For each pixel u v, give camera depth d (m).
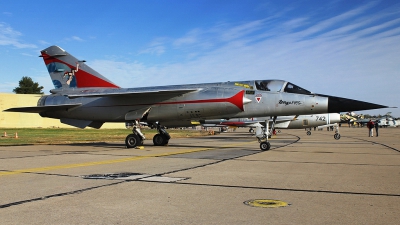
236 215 4.40
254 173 7.98
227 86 16.44
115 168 8.85
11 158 11.51
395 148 16.89
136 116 16.92
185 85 17.25
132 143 16.66
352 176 7.59
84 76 19.31
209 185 6.43
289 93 15.52
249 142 23.11
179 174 7.79
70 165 9.53
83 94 17.06
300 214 4.45
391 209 4.72
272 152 14.22
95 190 5.94
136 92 15.90
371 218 4.28
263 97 15.67
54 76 19.84
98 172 8.10
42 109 18.36
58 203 5.00
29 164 9.78
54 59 19.81
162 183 6.62
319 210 4.66
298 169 8.73
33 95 59.19
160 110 16.73
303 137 33.53
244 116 16.20
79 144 19.95
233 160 10.84
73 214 4.41
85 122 18.77
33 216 4.32
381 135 38.12
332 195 5.62
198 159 11.16
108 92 17.95
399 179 7.21
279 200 5.25
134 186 6.31
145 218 4.25
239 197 5.44
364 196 5.55
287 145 19.66
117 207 4.77
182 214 4.44
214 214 4.45
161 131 18.75
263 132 15.48
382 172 8.24
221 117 16.55
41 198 5.32
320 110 15.06
